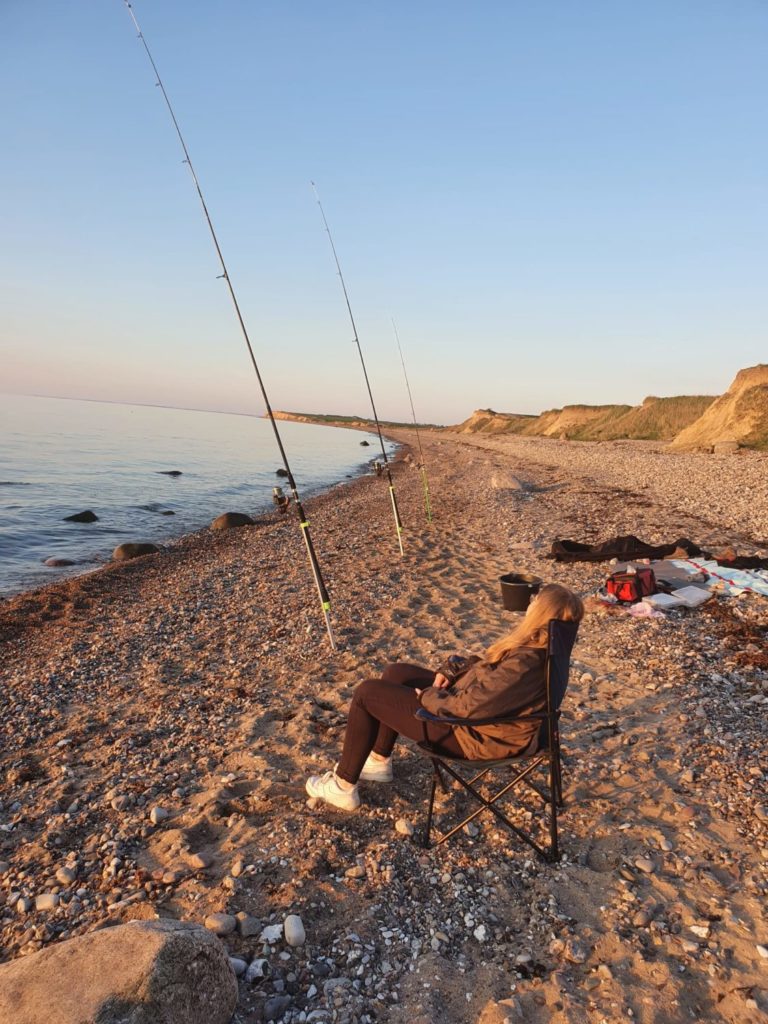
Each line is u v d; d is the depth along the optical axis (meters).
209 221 6.30
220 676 6.65
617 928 2.97
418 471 38.56
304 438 100.56
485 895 3.25
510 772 4.33
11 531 19.28
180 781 4.51
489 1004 2.61
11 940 3.08
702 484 20.56
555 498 19.64
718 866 3.35
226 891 3.24
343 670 6.53
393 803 4.05
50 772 4.81
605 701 5.42
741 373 41.62
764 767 4.20
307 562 12.70
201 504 27.53
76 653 7.84
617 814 3.84
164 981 2.22
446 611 8.36
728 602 7.75
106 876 3.48
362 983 2.75
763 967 2.71
